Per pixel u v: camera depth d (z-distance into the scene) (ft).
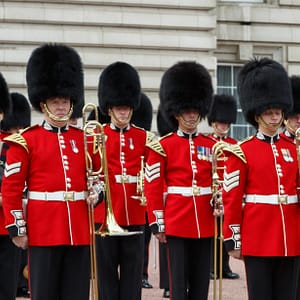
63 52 57.98
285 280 55.21
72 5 120.78
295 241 55.06
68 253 55.36
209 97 66.18
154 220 63.10
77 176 55.52
